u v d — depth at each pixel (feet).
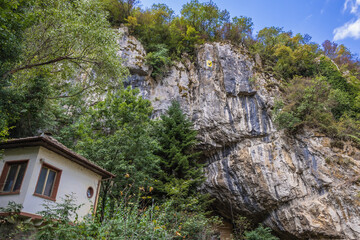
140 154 54.75
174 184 54.60
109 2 105.81
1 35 30.55
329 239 70.69
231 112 92.43
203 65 102.32
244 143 89.86
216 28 120.88
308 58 111.86
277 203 79.61
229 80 97.30
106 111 57.47
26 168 31.19
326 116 87.45
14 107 40.70
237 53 105.50
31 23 35.42
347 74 119.75
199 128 90.43
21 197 29.25
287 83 102.63
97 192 40.60
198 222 49.88
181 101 95.55
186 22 119.44
